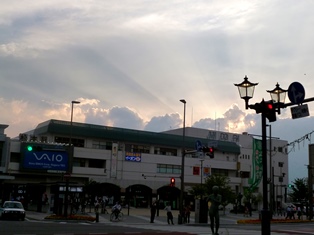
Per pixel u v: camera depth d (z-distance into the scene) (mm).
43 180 68750
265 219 14297
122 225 31219
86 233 20656
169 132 95750
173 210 75688
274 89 16766
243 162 91062
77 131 72875
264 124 15312
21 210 35156
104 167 74188
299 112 16344
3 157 64938
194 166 78062
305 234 23469
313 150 63906
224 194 63750
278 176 90062
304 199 81312
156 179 78625
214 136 92875
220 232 22703
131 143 78750
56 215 38406
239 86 16422
